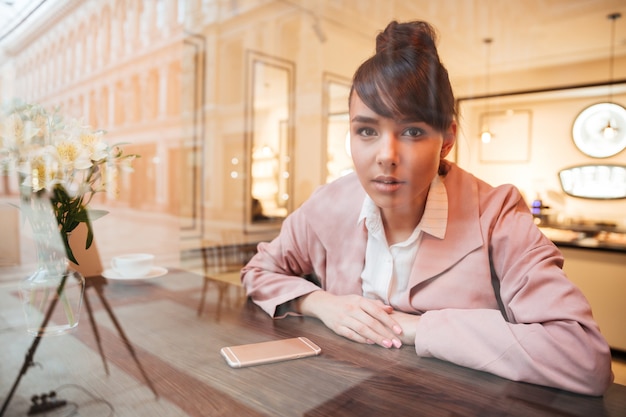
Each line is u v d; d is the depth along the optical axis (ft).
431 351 1.48
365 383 1.31
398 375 1.37
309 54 10.61
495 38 10.43
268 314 2.10
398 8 8.29
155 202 8.41
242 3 10.09
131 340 1.76
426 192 1.78
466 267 1.71
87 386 1.34
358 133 1.67
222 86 10.18
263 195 11.02
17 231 2.27
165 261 5.64
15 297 2.31
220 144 10.23
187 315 2.11
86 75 4.34
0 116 1.92
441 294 1.73
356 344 1.66
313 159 10.69
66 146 1.96
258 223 10.72
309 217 2.22
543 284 1.45
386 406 1.17
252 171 10.86
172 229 8.63
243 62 10.53
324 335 1.77
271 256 2.44
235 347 1.62
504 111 6.32
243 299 2.42
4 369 1.48
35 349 1.67
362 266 2.02
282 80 11.13
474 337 1.44
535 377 1.28
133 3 7.14
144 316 2.10
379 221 1.86
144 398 1.24
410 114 1.50
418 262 1.79
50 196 1.94
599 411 1.14
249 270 2.45
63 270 1.96
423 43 1.56
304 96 10.89
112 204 7.03
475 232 1.72
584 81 10.53
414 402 1.19
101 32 5.79
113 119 6.32
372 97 1.52
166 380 1.36
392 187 1.65
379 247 1.94
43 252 1.93
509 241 1.64
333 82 9.97
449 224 1.77
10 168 1.90
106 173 2.10
